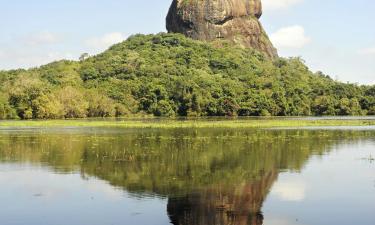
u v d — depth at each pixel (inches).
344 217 719.1
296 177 1005.2
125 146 1536.7
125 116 4443.9
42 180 970.1
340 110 5088.6
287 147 1529.3
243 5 7736.2
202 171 1067.9
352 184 938.1
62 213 734.5
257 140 1764.3
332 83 5851.4
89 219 704.4
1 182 952.9
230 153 1371.8
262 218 713.6
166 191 866.8
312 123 2965.1
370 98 5265.8
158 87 4680.1
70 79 4997.5
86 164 1165.7
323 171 1079.0
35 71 5625.0
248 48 7273.6
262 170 1087.0
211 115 4613.7
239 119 3742.6
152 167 1120.8
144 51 6382.9
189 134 2049.7
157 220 698.2
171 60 6023.6
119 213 731.4
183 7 7396.7
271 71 5969.5
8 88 4040.4
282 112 4835.1
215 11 7332.7
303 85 5536.4
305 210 753.0
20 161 1217.4
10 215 727.1
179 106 4675.2
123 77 5285.4
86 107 4111.7
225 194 848.3
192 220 700.0
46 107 3762.3
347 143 1669.5
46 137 1884.8
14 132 2188.7
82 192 862.5
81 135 1988.2
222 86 4933.6
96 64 5772.6
